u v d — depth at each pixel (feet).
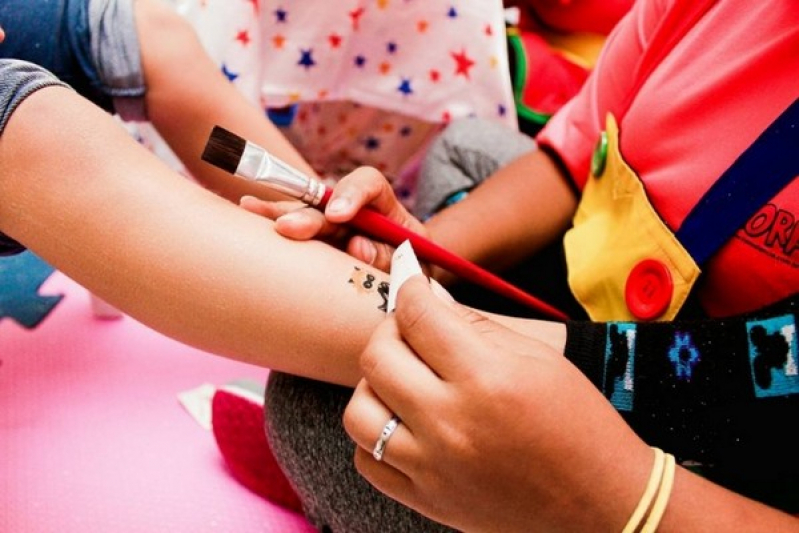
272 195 2.03
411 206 3.60
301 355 1.26
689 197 1.47
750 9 1.49
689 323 1.30
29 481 1.82
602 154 1.84
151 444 2.01
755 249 1.35
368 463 1.11
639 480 1.03
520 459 0.98
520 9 3.79
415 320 1.01
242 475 1.90
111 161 1.20
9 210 1.20
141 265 1.20
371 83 3.14
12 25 1.84
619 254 1.64
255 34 2.74
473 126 2.88
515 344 1.08
